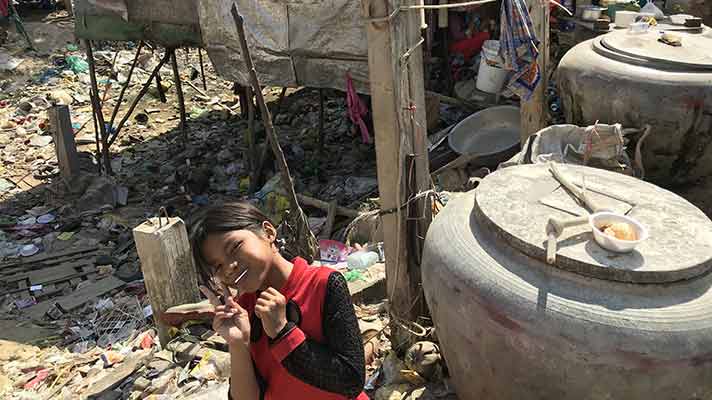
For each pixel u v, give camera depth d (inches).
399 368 145.0
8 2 558.9
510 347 99.7
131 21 321.7
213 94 484.1
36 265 269.9
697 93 183.5
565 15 318.7
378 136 134.8
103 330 213.5
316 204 269.4
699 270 96.2
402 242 142.0
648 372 90.4
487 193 120.8
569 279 97.9
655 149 197.2
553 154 185.2
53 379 183.6
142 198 330.0
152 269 166.2
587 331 92.0
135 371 164.4
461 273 107.9
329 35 264.5
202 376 151.9
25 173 365.4
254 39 284.0
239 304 74.9
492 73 296.0
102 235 293.7
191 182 329.1
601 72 197.3
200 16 299.6
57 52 538.3
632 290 94.6
